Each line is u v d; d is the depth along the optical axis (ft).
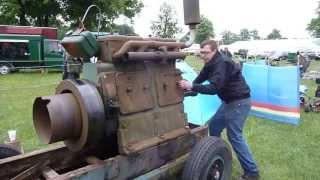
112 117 9.80
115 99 9.67
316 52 106.83
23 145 18.92
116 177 10.07
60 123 9.09
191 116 21.86
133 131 10.09
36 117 10.06
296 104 23.38
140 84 10.34
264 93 25.08
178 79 11.69
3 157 11.37
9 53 67.56
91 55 9.70
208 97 22.09
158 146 11.04
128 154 9.87
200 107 21.95
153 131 10.69
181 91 11.82
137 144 10.15
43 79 53.93
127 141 9.93
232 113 13.70
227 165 12.23
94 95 9.42
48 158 10.92
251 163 13.87
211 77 12.78
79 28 9.93
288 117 23.79
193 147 12.08
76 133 9.52
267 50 109.19
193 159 11.16
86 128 9.30
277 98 24.23
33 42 69.26
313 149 18.63
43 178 10.37
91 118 9.22
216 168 11.78
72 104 9.37
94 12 71.15
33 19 94.94
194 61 73.41
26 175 10.13
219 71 12.68
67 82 9.66
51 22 96.53
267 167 15.99
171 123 11.37
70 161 11.28
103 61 9.90
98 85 9.69
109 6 88.53
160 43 10.66
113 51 9.75
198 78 13.55
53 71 70.28
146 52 10.18
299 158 17.21
